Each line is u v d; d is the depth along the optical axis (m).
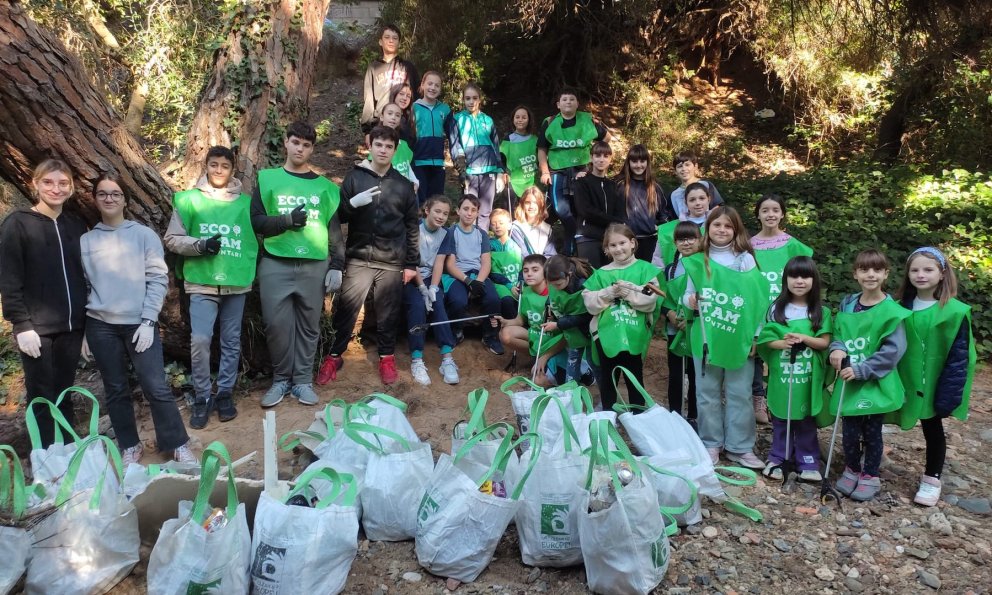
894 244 8.14
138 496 3.31
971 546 3.68
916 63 11.25
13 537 2.92
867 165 11.11
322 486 3.52
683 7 13.02
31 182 4.55
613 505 3.12
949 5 10.05
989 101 10.63
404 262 5.62
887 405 3.93
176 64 8.09
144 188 4.94
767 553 3.61
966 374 3.90
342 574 3.11
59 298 4.09
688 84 14.66
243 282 4.95
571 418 3.94
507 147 8.06
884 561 3.56
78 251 4.18
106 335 4.24
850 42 11.55
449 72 10.95
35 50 4.25
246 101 5.66
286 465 4.39
